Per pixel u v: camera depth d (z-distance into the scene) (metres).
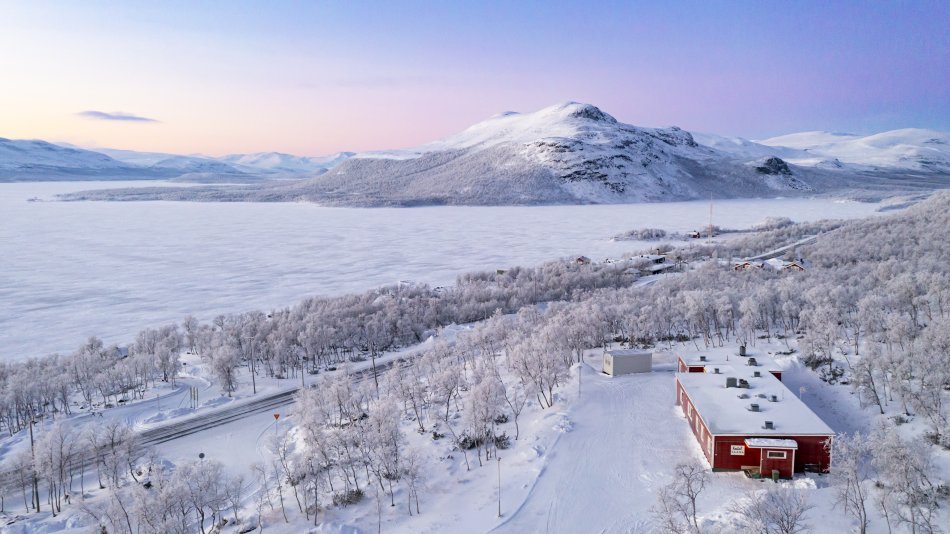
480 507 63.28
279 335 140.50
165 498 61.22
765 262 193.25
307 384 121.00
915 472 52.97
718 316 122.75
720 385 80.88
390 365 131.88
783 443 63.22
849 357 96.25
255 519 66.69
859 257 181.12
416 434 86.38
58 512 71.75
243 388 120.81
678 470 58.09
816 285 132.88
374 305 172.75
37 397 106.75
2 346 159.38
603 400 89.62
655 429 78.38
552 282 195.38
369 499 68.75
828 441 62.88
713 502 58.81
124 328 175.50
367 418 90.81
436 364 112.62
